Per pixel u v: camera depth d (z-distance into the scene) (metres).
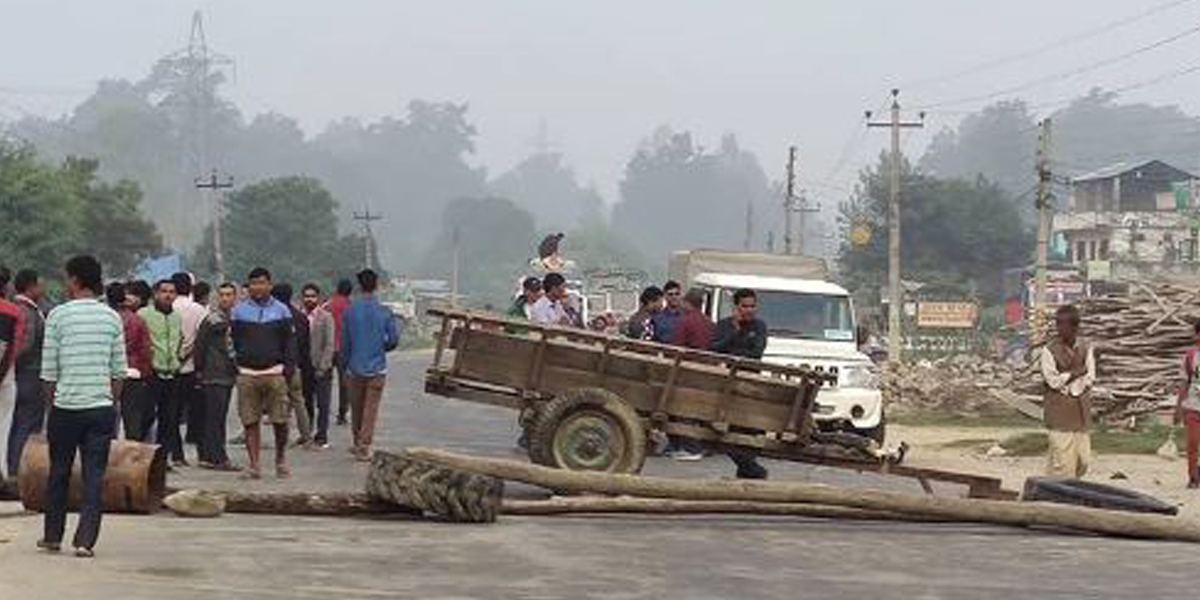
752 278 22.77
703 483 13.78
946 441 27.14
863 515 14.24
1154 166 102.75
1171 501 17.28
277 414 16.17
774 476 18.77
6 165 69.19
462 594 9.69
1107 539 13.58
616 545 12.05
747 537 12.84
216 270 90.06
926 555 12.17
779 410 15.45
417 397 37.25
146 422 16.08
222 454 16.94
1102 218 97.50
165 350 16.45
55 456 10.53
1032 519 13.66
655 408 15.58
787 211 83.56
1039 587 10.79
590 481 13.74
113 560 10.34
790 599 9.96
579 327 21.61
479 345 15.89
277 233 114.75
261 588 9.62
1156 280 33.31
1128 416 29.30
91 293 10.67
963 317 75.50
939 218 107.75
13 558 10.18
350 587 9.79
